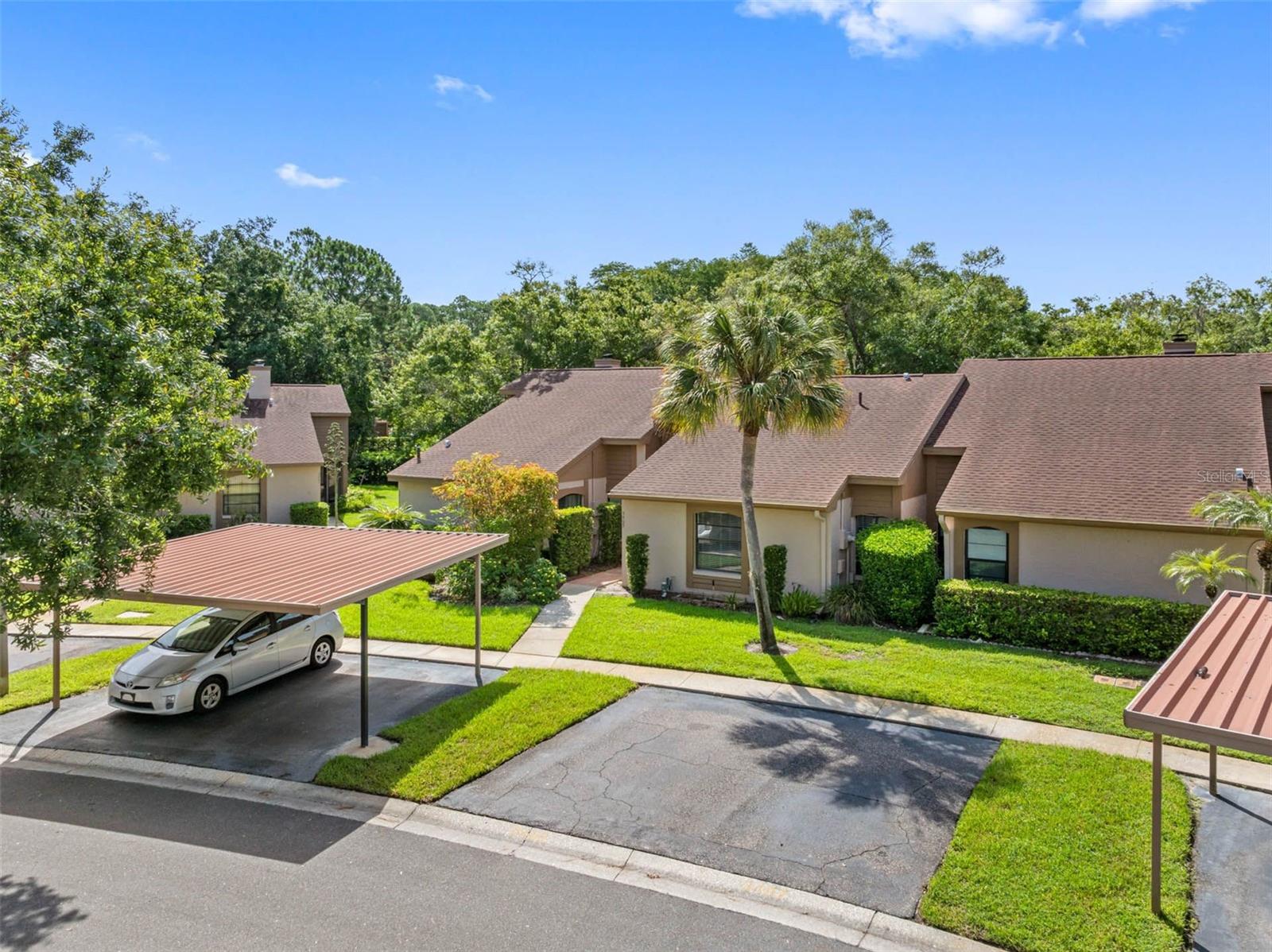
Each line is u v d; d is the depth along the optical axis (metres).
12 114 15.22
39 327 8.93
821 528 18.45
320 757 11.16
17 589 9.12
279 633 14.23
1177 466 16.64
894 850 8.40
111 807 9.86
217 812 9.69
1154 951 6.67
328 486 38.94
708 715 12.36
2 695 13.77
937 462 20.45
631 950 6.93
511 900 7.71
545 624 17.91
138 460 10.51
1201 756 10.50
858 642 15.88
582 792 9.87
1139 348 39.56
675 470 21.33
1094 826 8.64
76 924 7.38
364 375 52.59
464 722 12.08
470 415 40.31
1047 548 16.70
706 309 15.16
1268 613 9.79
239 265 50.53
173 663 12.91
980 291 39.59
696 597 20.06
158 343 10.30
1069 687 13.04
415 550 13.73
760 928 7.24
